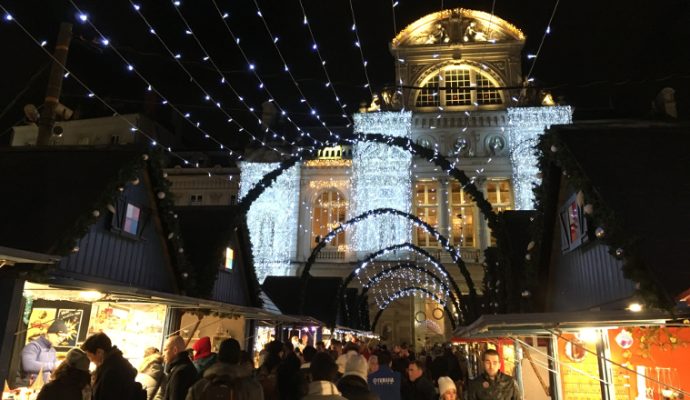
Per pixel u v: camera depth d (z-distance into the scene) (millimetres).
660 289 5137
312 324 16562
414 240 29344
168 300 7410
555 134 7387
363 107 30547
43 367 6578
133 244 9305
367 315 28344
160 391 5848
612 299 6582
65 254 6992
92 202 7508
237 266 13664
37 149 8781
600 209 6195
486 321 5012
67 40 9500
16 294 5816
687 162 6820
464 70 31344
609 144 7105
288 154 31000
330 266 29531
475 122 29672
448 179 29531
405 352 10906
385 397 6602
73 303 8258
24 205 7520
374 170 29469
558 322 4977
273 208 30562
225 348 4250
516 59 30672
